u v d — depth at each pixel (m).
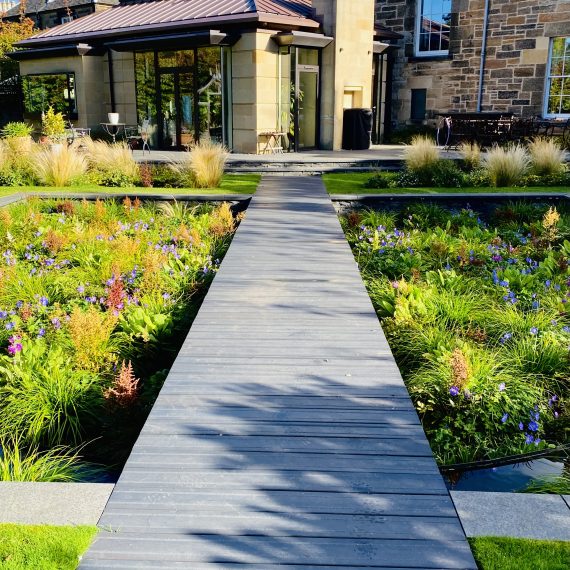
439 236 8.71
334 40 17.20
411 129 20.58
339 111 17.80
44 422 4.23
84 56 19.36
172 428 3.41
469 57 19.42
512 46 18.61
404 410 3.61
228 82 16.59
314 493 2.85
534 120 17.50
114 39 18.89
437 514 2.70
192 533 2.58
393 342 5.17
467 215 10.46
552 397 4.52
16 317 5.40
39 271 6.90
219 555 2.45
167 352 5.30
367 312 5.27
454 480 3.69
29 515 2.69
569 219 10.00
